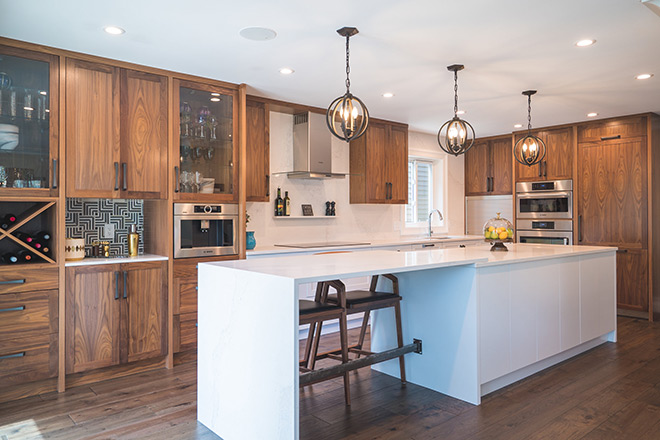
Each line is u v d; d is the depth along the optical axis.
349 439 2.40
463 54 3.30
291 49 3.17
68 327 3.09
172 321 3.56
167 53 3.21
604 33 2.94
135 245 3.63
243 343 2.31
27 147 2.96
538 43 3.10
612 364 3.63
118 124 3.33
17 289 2.90
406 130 5.81
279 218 4.93
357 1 2.47
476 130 6.33
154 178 3.49
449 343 2.98
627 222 5.32
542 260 3.43
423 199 6.71
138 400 2.92
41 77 3.02
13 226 3.03
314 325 3.11
